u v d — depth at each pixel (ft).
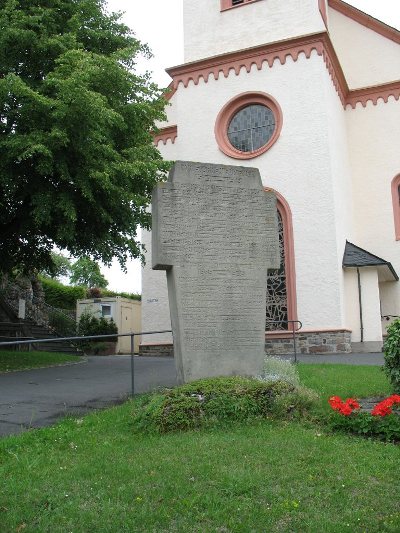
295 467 16.61
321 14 62.39
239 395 22.40
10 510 13.92
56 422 23.77
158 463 16.98
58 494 14.83
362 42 68.33
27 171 42.14
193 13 66.85
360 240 64.75
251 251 28.17
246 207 28.50
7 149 39.47
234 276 27.68
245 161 61.05
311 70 59.93
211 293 27.17
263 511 13.71
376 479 15.94
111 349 78.54
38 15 43.16
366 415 20.90
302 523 13.17
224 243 27.76
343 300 56.13
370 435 20.31
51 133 37.45
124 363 49.37
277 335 56.03
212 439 19.39
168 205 27.12
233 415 21.80
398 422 20.18
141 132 49.19
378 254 63.82
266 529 12.92
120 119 42.50
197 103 64.80
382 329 62.23
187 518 13.43
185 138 64.59
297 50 60.70
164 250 26.68
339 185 60.08
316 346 54.70
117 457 17.97
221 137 63.46
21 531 12.89
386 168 64.90
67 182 42.57
